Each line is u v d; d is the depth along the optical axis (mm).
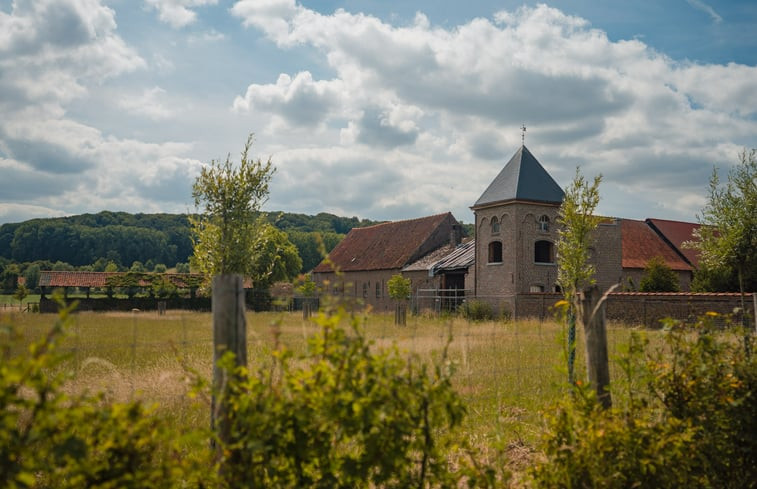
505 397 8609
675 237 51094
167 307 45938
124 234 116500
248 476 3004
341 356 3062
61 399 2492
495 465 5430
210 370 9016
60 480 3533
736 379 4598
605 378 4832
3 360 2354
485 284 38500
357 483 3500
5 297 69625
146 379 8070
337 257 61938
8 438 2346
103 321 19062
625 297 25359
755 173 16016
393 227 58375
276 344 3410
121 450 2652
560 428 4086
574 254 19375
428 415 3367
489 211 38375
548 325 21625
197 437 2932
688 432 4098
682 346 4652
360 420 2990
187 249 126375
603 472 3840
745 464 4613
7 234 112250
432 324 23859
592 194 19062
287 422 2982
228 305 3404
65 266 105312
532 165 37719
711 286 28969
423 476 3414
